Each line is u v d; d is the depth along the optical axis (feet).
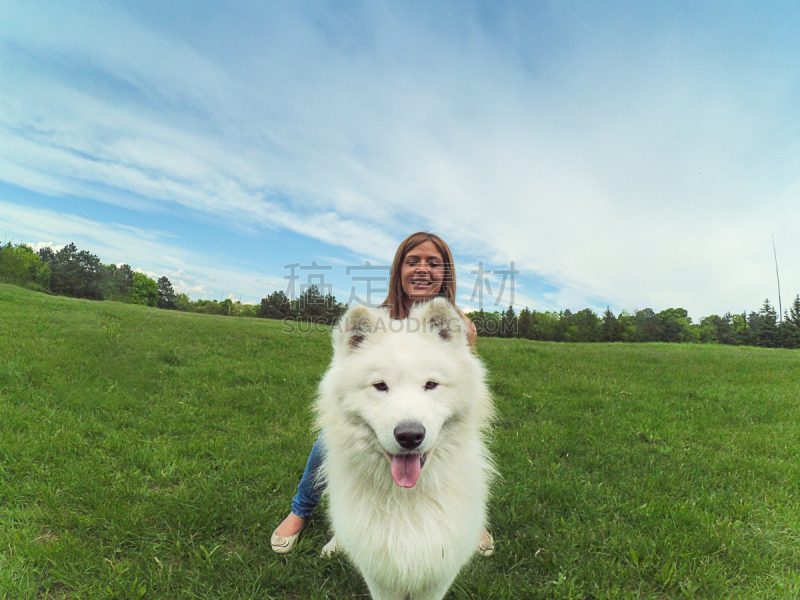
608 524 10.63
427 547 7.43
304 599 8.59
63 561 8.83
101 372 23.93
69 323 39.17
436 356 8.25
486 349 40.45
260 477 13.05
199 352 32.37
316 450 9.76
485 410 8.87
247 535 10.25
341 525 7.98
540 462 14.64
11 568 8.49
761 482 13.23
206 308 88.48
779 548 9.58
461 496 7.97
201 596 8.35
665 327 79.71
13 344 28.48
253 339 40.32
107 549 9.46
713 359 43.09
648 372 33.81
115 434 15.53
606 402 22.99
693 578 8.72
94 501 11.01
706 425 19.61
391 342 8.38
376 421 7.43
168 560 9.40
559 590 8.47
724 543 9.71
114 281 93.86
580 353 42.65
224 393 22.24
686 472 13.92
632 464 14.76
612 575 8.89
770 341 128.57
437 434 7.48
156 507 10.98
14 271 102.47
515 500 11.66
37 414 16.78
